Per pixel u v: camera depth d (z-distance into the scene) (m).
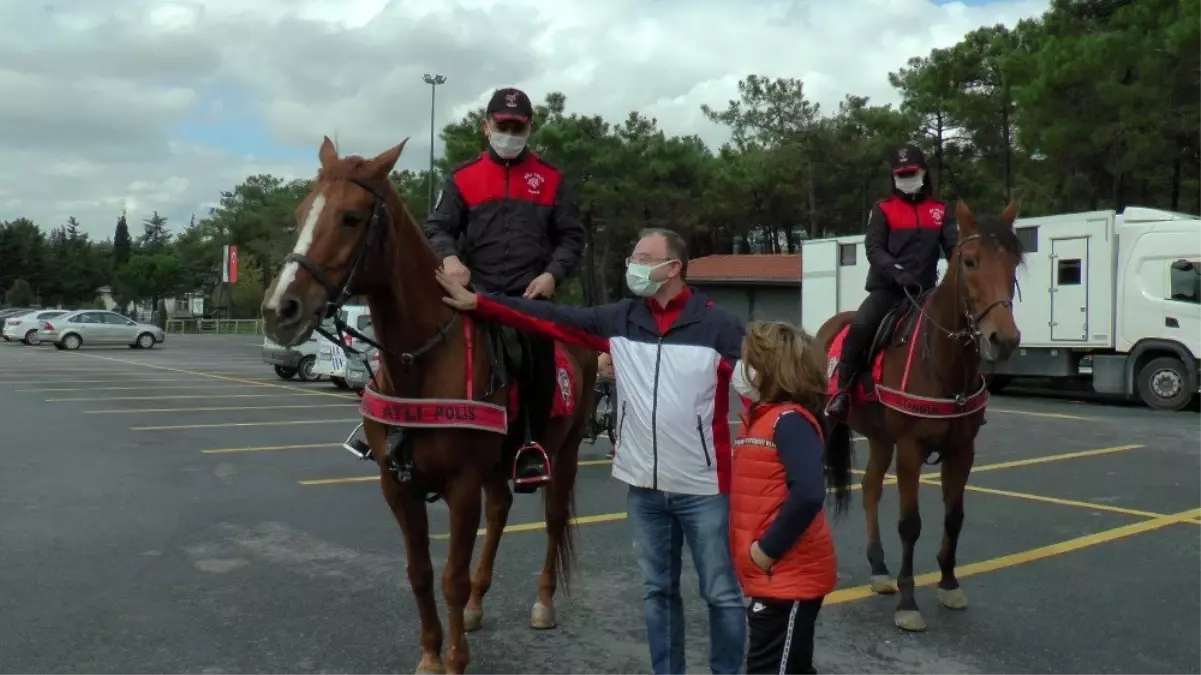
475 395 4.10
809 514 3.23
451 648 4.20
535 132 37.16
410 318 4.02
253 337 54.03
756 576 3.40
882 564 5.99
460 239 4.89
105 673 4.45
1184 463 10.77
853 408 6.04
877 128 37.12
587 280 40.88
